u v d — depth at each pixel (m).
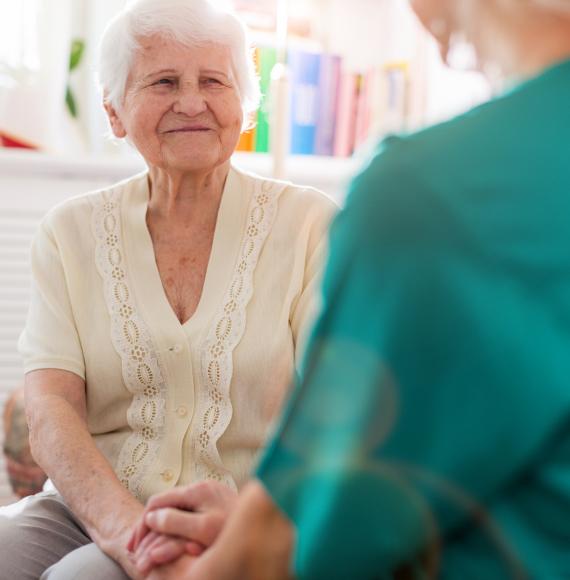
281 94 2.32
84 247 1.68
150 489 1.53
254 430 1.57
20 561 1.50
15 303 2.75
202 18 1.57
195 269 1.65
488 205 0.66
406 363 0.66
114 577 1.34
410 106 2.89
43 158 2.69
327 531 0.69
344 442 0.68
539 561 0.68
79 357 1.63
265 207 1.67
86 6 2.76
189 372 1.58
